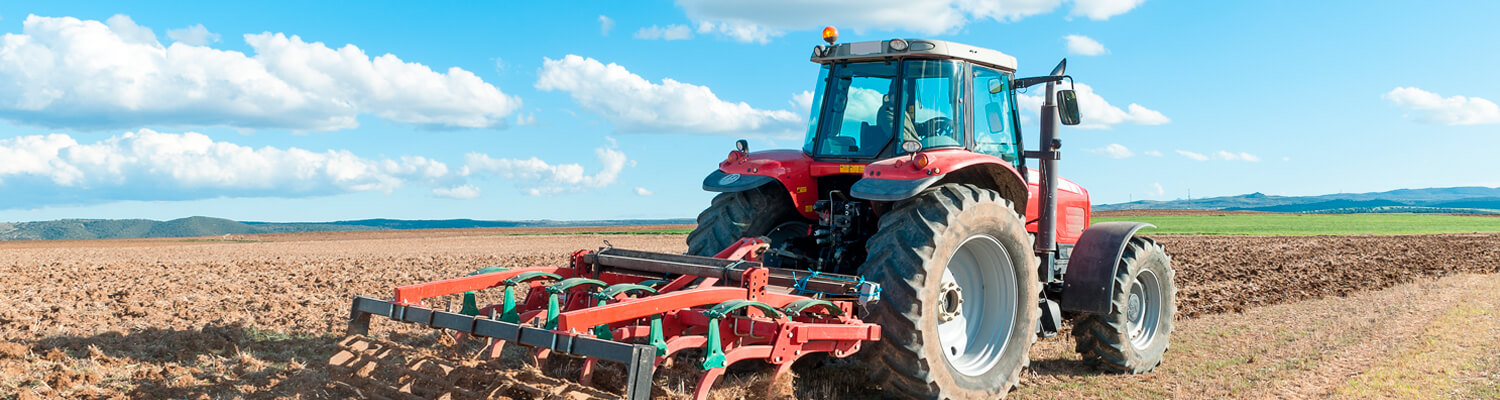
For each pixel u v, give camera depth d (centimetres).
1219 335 767
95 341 614
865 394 528
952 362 503
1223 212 9112
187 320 755
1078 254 605
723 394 464
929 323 461
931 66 538
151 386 487
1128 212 9244
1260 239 2920
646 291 450
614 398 407
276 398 456
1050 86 585
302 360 577
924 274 457
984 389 502
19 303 855
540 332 368
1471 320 834
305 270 1431
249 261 1733
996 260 524
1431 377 582
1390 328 782
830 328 427
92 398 468
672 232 4947
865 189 477
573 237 3847
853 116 556
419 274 1352
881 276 463
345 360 467
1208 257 1912
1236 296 1092
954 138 536
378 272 1396
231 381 501
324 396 451
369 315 480
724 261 457
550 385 427
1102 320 606
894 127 535
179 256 2000
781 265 547
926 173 471
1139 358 618
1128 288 611
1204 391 553
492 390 418
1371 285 1238
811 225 578
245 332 669
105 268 1466
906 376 464
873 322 464
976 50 546
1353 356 653
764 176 541
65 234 12656
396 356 466
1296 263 1717
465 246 2797
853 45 545
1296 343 710
